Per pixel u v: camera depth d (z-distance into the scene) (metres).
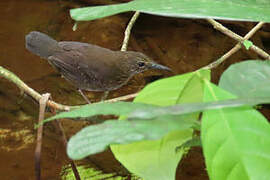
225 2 1.42
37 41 3.27
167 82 1.59
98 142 1.15
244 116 1.37
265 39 3.43
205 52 3.42
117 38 3.44
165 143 1.84
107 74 3.28
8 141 3.28
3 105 3.32
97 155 3.26
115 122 1.21
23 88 3.09
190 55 3.42
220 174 1.31
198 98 1.64
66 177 3.24
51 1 3.49
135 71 3.30
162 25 3.46
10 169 3.25
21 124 3.30
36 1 3.49
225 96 1.42
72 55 3.27
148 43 3.44
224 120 1.37
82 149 1.14
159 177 1.83
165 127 1.17
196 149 3.28
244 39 3.12
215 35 3.45
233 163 1.31
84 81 3.28
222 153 1.33
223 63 3.41
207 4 1.40
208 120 1.38
